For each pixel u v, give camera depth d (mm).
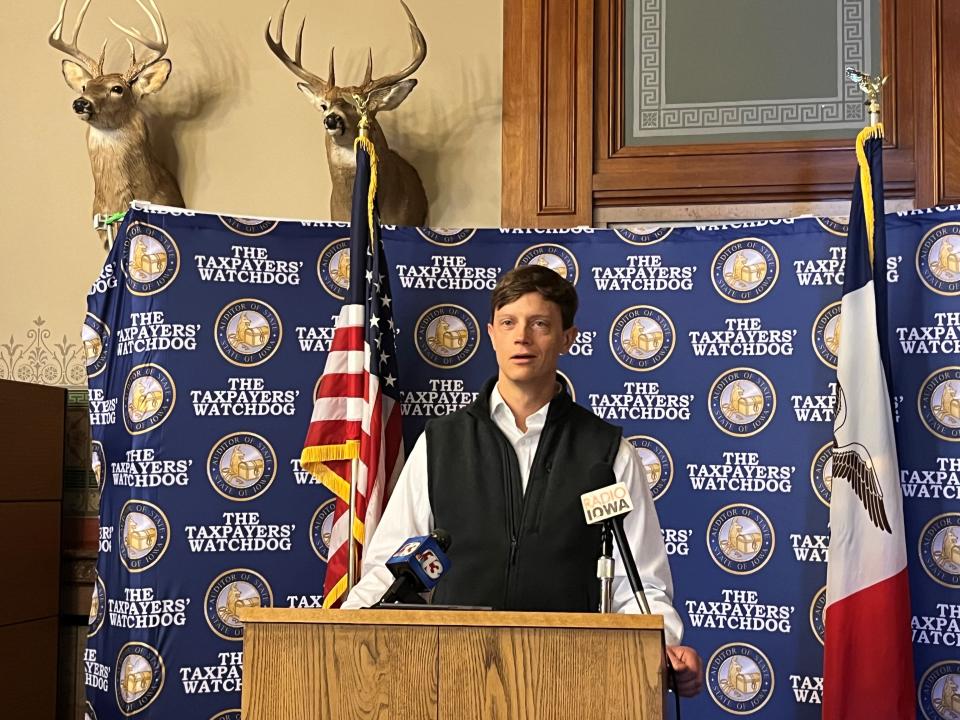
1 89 4555
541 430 2551
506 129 4281
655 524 2508
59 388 4199
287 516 3531
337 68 4398
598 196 4234
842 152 4098
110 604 3463
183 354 3512
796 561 3416
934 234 3414
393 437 3453
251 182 4391
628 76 4301
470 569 2457
